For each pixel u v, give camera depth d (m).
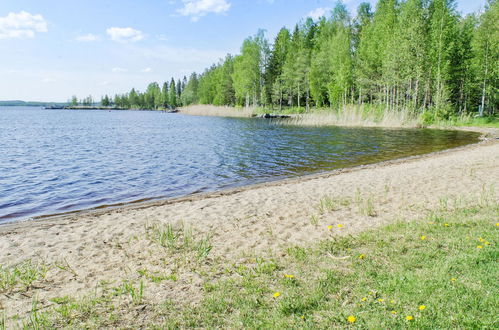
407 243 5.05
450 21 33.78
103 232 6.82
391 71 36.69
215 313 3.51
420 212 6.95
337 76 44.19
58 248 5.95
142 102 152.50
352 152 18.98
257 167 15.17
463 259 4.25
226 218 7.52
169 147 21.94
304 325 3.19
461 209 6.75
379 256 4.69
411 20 35.62
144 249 5.79
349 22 53.72
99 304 3.81
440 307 3.29
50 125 45.66
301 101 65.12
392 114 36.38
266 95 63.53
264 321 3.30
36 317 3.38
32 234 6.80
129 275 4.71
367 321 3.18
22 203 9.88
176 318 3.44
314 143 22.91
